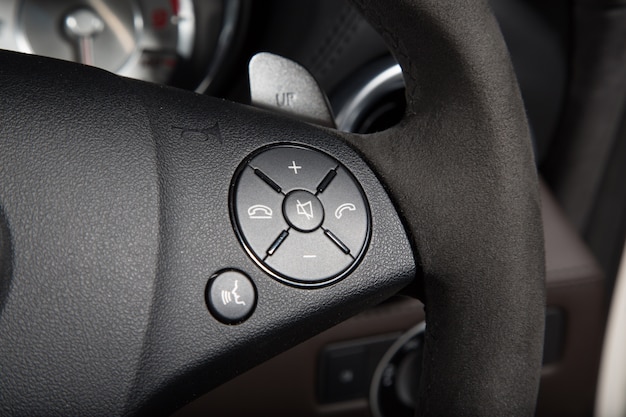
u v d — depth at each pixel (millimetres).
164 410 239
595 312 464
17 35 453
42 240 221
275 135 253
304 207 245
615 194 525
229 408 428
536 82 483
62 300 219
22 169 224
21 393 217
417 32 239
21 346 217
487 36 239
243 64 470
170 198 234
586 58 473
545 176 528
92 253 222
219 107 253
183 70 470
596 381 487
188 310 231
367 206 253
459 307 250
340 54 435
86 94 237
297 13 435
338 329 425
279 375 427
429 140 250
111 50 465
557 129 506
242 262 237
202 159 241
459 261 247
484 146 243
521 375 252
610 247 543
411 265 254
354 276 248
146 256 226
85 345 221
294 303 241
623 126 498
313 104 275
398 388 449
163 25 460
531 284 248
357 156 259
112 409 225
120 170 230
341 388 437
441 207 247
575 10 459
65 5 452
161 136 240
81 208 224
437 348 258
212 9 453
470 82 240
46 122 230
